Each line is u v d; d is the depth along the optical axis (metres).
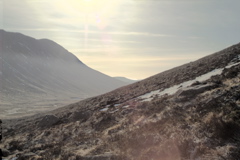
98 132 16.58
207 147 8.23
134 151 10.11
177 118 12.08
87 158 10.68
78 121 23.36
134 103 22.95
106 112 22.78
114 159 9.92
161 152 8.97
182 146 8.67
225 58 27.75
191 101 14.35
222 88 14.08
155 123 12.51
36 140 19.03
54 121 26.97
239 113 9.62
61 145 15.27
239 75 16.06
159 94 23.47
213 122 9.43
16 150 16.69
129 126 14.62
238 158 7.23
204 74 24.14
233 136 8.44
